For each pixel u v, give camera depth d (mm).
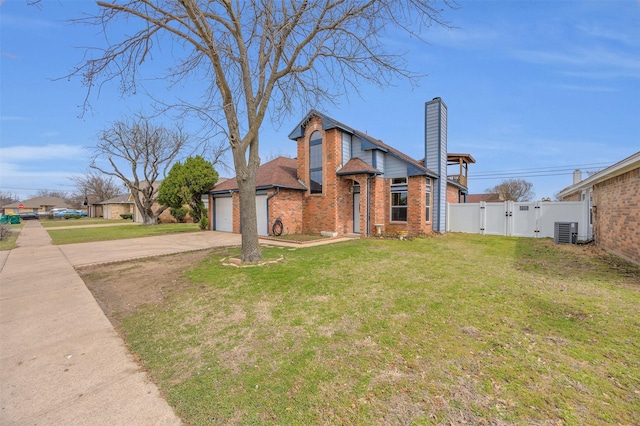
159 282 6023
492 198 38219
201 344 3354
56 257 9242
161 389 2551
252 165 7453
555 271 6230
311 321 3834
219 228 17953
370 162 13258
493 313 3908
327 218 13070
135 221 34938
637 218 6848
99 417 2195
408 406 2205
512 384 2432
